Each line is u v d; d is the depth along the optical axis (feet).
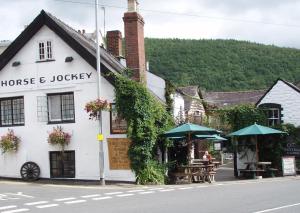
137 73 85.46
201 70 254.06
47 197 57.62
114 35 105.91
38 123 84.38
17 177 85.30
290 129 95.20
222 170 117.70
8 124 86.79
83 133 81.66
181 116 101.50
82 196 58.18
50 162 83.46
